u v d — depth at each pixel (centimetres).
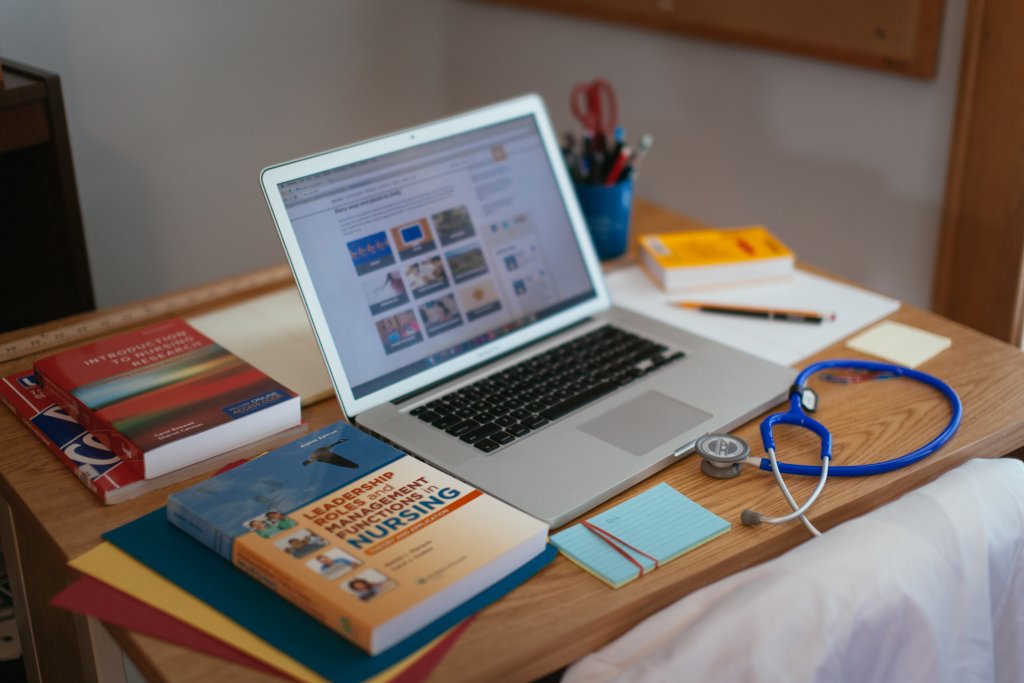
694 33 212
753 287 148
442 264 121
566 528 96
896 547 89
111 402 109
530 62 257
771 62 203
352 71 264
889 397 119
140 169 236
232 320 135
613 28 233
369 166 117
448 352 120
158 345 122
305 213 111
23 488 102
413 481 98
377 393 113
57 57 217
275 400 110
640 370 121
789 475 105
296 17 249
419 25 272
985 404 117
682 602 88
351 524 91
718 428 110
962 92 171
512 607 86
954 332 134
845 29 186
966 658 93
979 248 178
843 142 196
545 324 129
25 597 123
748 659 81
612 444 106
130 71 228
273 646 80
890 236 194
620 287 148
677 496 101
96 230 234
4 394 117
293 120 258
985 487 97
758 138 212
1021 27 161
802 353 129
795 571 87
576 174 156
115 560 91
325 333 110
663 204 239
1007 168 169
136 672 99
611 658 86
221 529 90
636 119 237
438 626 83
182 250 250
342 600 81
